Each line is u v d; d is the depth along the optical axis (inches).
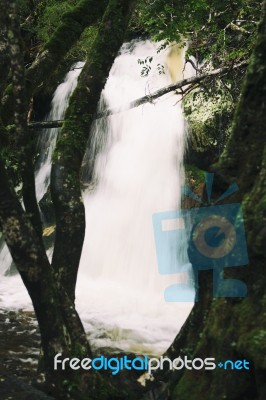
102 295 358.0
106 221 455.5
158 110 493.4
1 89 181.2
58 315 130.0
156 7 298.2
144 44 562.3
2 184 122.3
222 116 407.8
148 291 384.5
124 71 545.3
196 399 109.3
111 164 499.5
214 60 343.0
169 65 519.8
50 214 476.7
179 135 466.9
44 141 551.8
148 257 414.0
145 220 441.1
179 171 457.4
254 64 114.7
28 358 219.1
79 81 170.7
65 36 210.5
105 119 516.4
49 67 204.8
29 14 546.6
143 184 470.3
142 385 141.6
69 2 501.4
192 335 124.1
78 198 153.6
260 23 116.8
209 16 319.6
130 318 303.1
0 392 136.5
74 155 159.0
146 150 487.5
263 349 96.6
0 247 457.1
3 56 176.6
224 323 108.1
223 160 116.9
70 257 149.4
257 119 114.0
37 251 125.3
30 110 552.1
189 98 440.1
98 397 132.5
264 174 108.2
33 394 134.2
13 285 385.7
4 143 180.2
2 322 277.1
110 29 174.7
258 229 103.6
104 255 431.5
